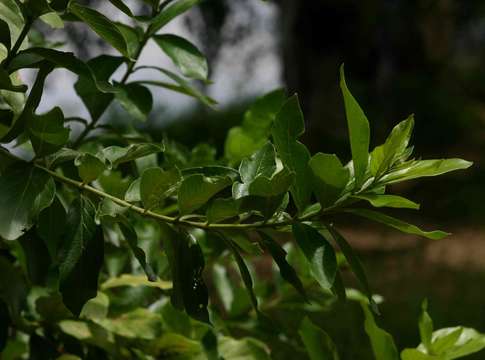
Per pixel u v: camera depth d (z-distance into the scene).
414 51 11.60
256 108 1.31
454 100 12.20
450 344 1.06
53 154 0.91
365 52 11.21
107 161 0.91
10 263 1.02
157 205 0.92
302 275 1.38
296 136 0.91
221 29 10.62
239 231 0.92
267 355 1.19
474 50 14.00
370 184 0.91
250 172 0.91
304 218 0.91
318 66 11.27
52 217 0.92
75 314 0.89
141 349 1.18
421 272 6.67
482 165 10.88
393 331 3.83
